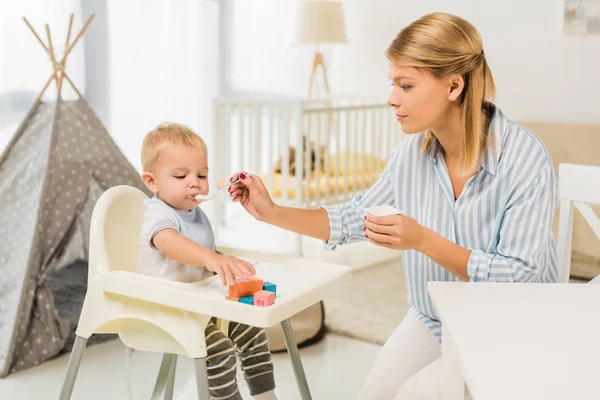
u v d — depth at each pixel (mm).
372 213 1174
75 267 3238
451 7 4438
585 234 3088
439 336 1396
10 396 1987
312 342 2436
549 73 4121
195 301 1068
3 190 2357
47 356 2250
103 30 4059
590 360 737
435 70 1233
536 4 4105
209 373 1294
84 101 2527
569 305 913
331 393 2041
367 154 4652
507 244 1257
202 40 4625
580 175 1432
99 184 2518
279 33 4965
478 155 1276
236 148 4934
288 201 3686
